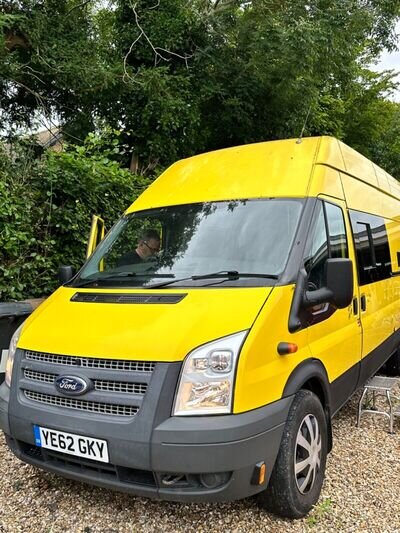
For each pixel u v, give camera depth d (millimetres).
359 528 3188
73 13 10984
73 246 7117
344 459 4164
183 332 2918
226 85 11984
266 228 3777
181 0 11633
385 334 5613
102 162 7344
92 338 3072
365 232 5055
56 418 3018
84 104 11250
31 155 7242
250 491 2871
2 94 10906
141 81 10391
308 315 3488
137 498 3490
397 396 5801
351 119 19688
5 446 4344
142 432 2754
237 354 2830
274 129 12898
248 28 11547
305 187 4008
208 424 2723
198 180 4586
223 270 3578
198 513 3322
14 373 3322
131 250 4258
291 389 3154
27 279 6535
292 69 10961
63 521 3254
